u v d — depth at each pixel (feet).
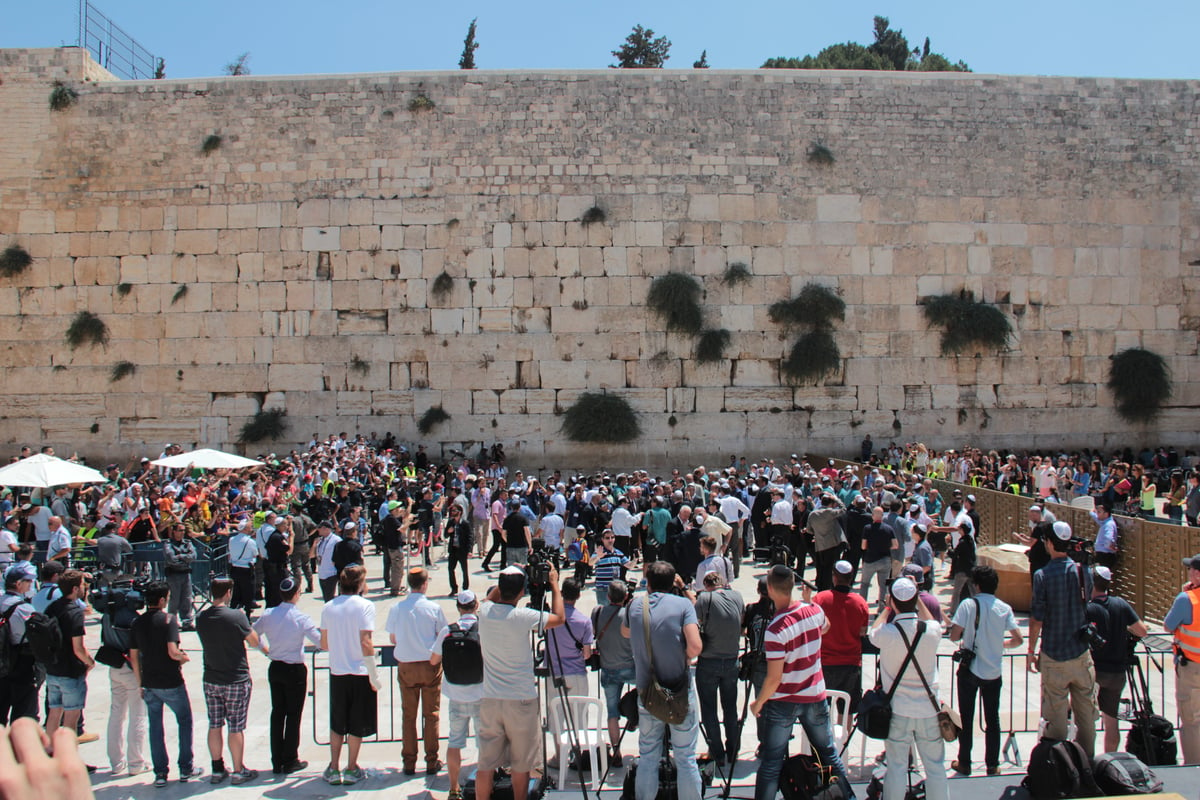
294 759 27.68
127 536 51.16
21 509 53.67
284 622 27.30
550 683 27.25
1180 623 26.48
